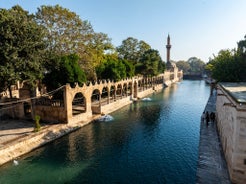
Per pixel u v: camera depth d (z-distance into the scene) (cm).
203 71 17212
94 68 4934
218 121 2600
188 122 3347
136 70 7438
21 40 2534
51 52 3128
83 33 4519
